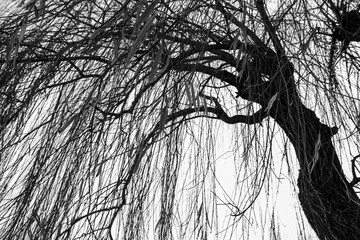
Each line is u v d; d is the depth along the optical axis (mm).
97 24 1760
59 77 1738
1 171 1709
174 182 1680
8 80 1648
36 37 1760
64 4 1678
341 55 1788
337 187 1765
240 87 1836
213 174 1688
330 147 1730
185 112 1634
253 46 1654
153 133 1620
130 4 1789
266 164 1552
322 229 1656
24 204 1599
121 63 1560
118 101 1674
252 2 1683
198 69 1717
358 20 1904
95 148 1608
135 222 1679
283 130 1681
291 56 1612
